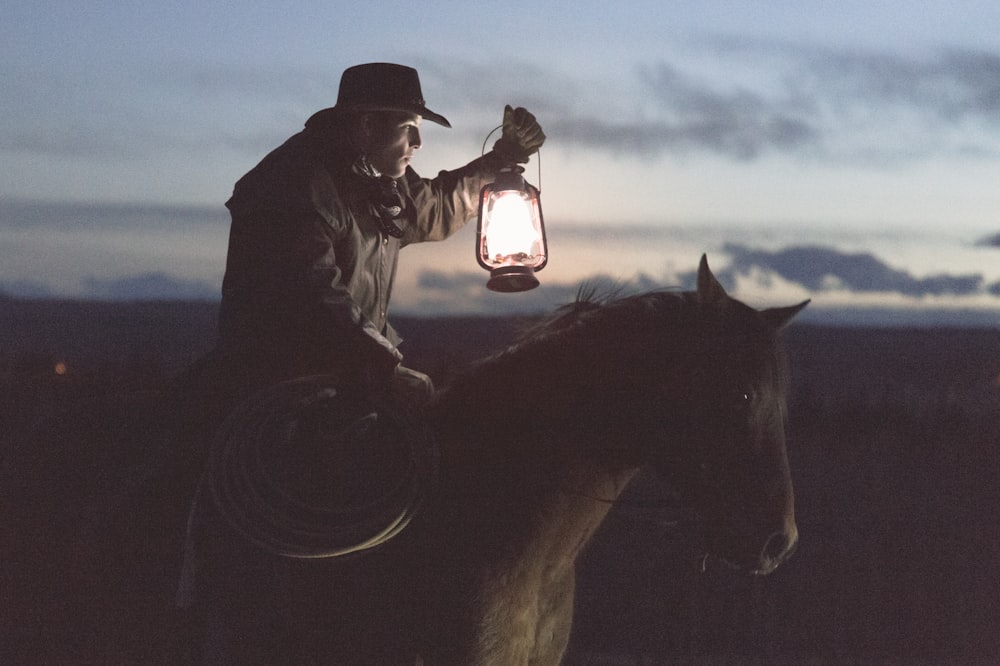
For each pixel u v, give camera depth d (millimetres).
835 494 11008
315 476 3039
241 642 3086
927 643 6910
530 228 3633
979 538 9242
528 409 3146
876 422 14438
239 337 3229
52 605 3244
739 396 2959
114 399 3520
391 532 2984
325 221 3244
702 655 6617
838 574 8148
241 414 3092
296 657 3051
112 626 3211
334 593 3043
